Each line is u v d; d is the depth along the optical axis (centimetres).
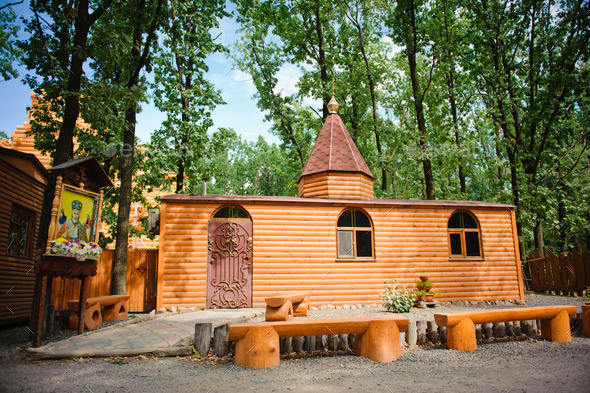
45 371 604
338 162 1753
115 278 1318
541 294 1822
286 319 912
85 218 907
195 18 1856
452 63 2369
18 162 1246
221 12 2008
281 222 1409
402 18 2377
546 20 2186
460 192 2792
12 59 1266
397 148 2886
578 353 713
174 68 1867
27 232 1279
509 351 741
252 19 2648
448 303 1461
